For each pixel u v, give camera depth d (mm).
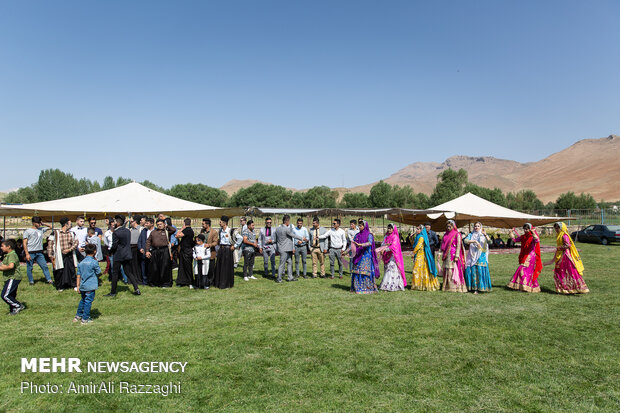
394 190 74938
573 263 9305
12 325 6871
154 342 5969
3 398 4273
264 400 4188
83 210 15672
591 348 5711
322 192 77500
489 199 65000
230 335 6281
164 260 10430
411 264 15648
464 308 8016
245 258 11688
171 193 79062
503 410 3996
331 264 12203
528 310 7844
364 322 7000
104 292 9719
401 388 4461
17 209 15008
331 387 4480
